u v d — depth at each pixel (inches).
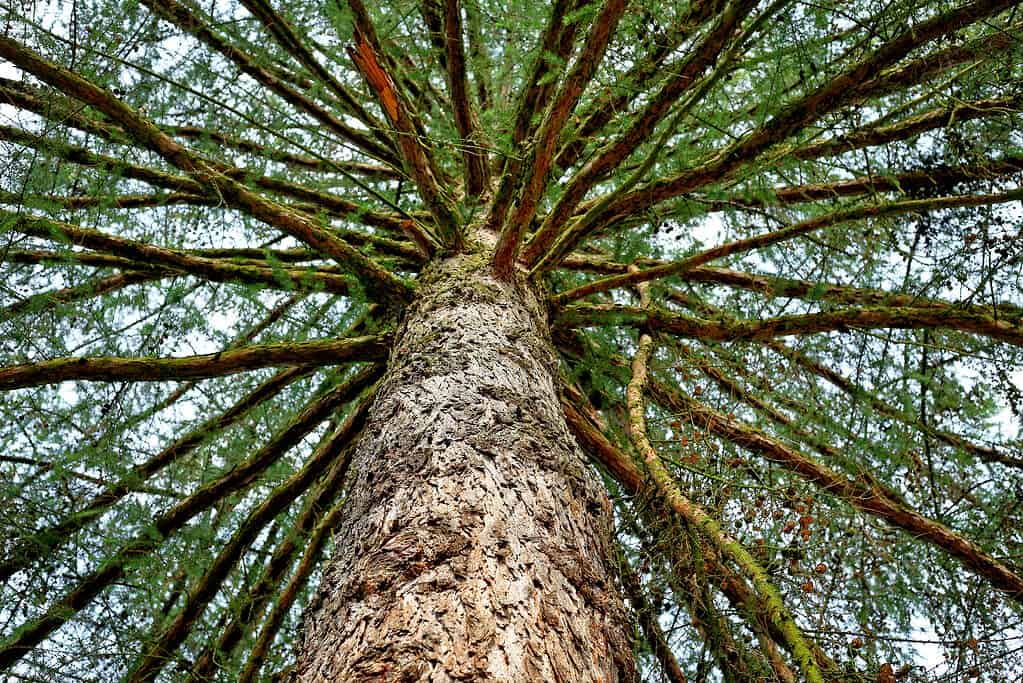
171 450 127.3
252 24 101.0
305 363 114.7
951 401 120.7
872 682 81.3
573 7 95.7
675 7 102.4
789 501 97.3
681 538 89.6
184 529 123.6
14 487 108.1
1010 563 108.3
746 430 118.2
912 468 117.9
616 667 58.0
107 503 117.0
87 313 111.6
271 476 131.2
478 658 49.8
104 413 119.1
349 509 72.3
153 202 116.6
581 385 138.3
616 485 118.1
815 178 114.8
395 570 58.4
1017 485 113.1
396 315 116.6
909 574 104.4
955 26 80.6
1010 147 103.4
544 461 74.4
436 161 136.3
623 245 121.6
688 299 150.3
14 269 106.1
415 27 125.7
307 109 139.0
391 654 50.4
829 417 119.0
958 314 106.7
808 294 113.2
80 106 95.0
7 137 96.0
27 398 113.7
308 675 53.5
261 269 111.6
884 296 118.7
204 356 109.8
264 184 126.1
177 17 96.2
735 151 98.7
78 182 101.3
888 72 90.0
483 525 62.7
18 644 110.3
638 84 104.6
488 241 127.8
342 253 111.2
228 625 128.3
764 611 85.9
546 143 94.3
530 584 58.1
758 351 128.5
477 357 90.4
